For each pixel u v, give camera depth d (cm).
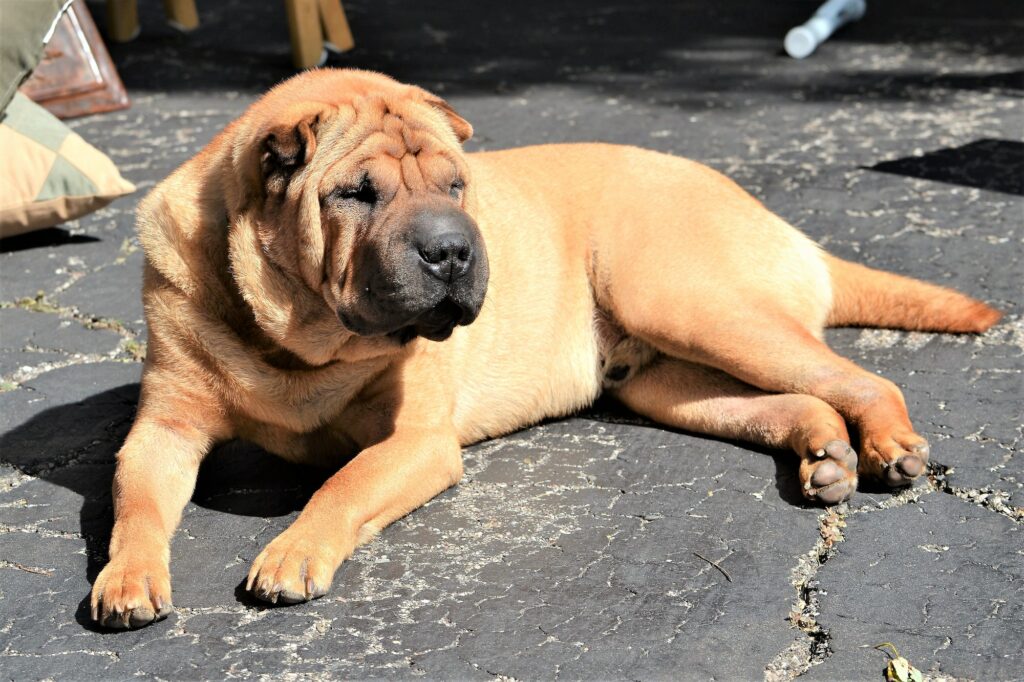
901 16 954
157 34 922
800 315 370
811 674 248
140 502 296
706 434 361
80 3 734
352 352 308
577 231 380
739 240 366
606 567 290
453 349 350
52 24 511
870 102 724
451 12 991
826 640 259
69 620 276
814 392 339
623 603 275
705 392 362
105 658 261
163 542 284
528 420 377
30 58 509
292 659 258
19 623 276
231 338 312
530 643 262
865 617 266
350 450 342
